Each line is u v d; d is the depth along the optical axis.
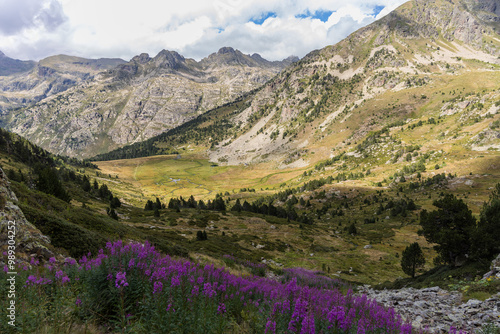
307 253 71.25
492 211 23.41
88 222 26.12
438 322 12.66
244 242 70.94
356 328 6.81
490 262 21.28
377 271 58.97
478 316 12.34
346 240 93.00
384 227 119.25
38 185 47.03
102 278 6.68
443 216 26.75
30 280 6.74
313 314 6.68
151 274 7.13
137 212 101.31
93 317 6.21
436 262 28.66
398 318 7.75
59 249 14.12
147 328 5.75
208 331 6.10
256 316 8.20
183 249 32.78
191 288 7.20
